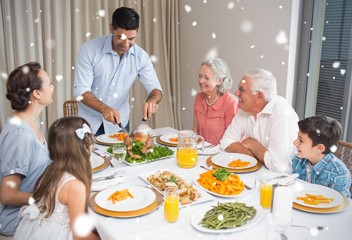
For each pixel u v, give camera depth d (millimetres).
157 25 3887
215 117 2412
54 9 3289
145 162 1834
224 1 3252
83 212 1330
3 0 3084
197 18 3652
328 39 2643
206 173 1592
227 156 1879
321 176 1618
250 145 1913
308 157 1641
